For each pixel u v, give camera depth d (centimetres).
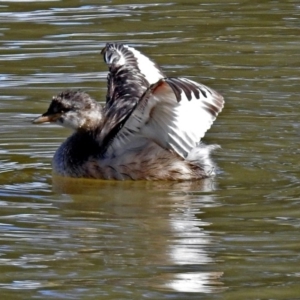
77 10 2495
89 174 1471
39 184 1442
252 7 2523
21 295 1032
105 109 1523
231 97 1859
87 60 2103
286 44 2206
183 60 2092
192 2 2581
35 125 1734
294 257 1120
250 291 1032
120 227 1230
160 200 1349
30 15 2447
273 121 1733
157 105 1359
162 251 1140
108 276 1077
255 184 1415
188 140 1388
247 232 1205
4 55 2145
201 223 1244
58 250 1152
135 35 2278
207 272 1083
